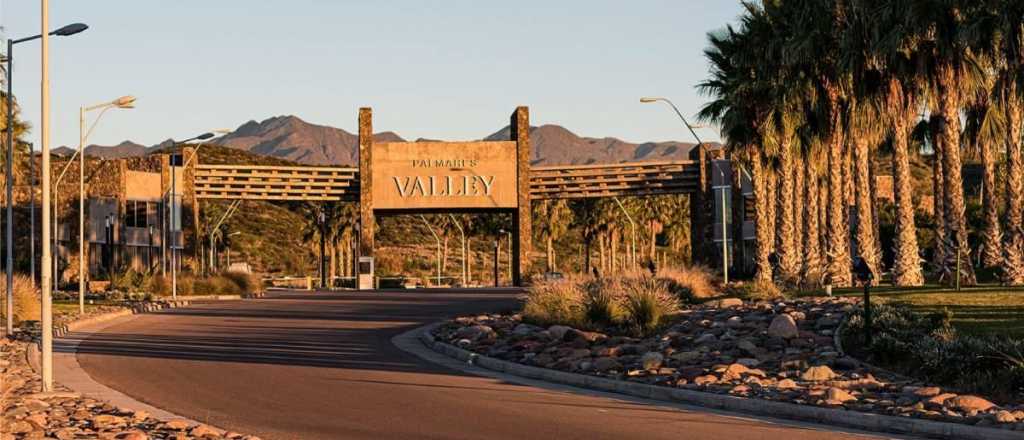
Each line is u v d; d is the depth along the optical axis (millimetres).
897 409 18922
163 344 34594
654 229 133000
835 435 17234
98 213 95688
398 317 47406
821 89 49844
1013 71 40531
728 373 23781
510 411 19891
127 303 57969
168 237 101000
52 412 18594
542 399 21672
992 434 16703
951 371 22875
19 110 58719
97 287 78875
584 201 129750
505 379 25406
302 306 57562
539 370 26000
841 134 51906
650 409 20250
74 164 94812
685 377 23641
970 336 25531
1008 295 35188
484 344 31844
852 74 45969
